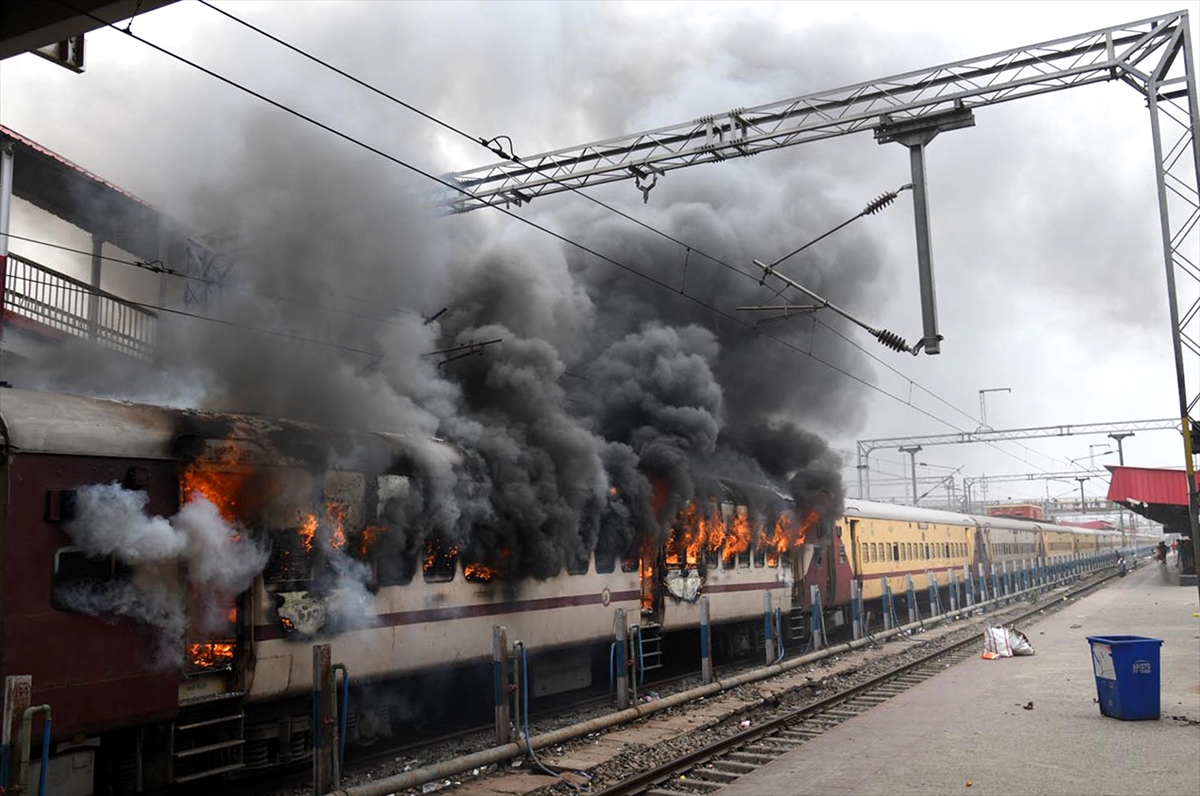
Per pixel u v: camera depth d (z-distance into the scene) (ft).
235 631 27.96
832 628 76.28
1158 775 27.58
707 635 47.98
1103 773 28.04
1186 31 44.55
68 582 23.43
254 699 27.96
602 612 45.83
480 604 37.86
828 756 32.09
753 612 60.08
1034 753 31.14
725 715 41.16
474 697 41.96
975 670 54.54
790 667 55.88
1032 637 71.41
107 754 24.98
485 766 30.99
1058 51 46.47
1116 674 36.73
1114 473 129.59
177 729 25.85
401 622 33.76
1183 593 112.47
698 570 53.93
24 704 20.36
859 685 48.52
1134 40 45.88
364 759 32.81
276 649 28.76
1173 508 136.87
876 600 84.79
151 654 24.91
